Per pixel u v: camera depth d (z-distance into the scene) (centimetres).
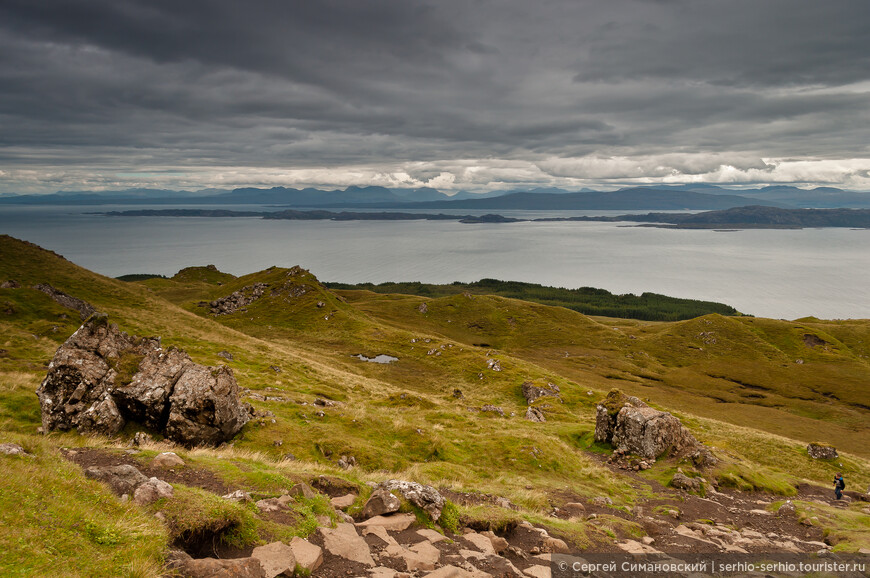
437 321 16662
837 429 8775
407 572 1259
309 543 1253
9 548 878
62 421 2741
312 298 13850
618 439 4109
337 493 1811
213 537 1180
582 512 2453
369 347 10875
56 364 2920
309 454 2853
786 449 5716
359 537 1389
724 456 4197
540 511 2284
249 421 3175
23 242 9488
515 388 8300
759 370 12775
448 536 1598
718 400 10681
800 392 11269
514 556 1563
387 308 17212
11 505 1008
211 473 1675
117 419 2753
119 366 3045
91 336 3150
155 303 9044
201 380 2947
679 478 3325
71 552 931
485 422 4803
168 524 1131
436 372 9469
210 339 7600
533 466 3403
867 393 11000
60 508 1060
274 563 1109
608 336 15700
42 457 1341
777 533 2436
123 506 1162
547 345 14962
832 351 14025
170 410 2812
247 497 1411
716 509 2833
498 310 17638
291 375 6231
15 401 3167
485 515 1795
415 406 5316
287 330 12150
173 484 1380
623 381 11706
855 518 2720
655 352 14400
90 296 8350
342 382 6625
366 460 2922
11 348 5153
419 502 1684
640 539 2050
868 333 15250
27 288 7300
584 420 5834
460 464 3300
